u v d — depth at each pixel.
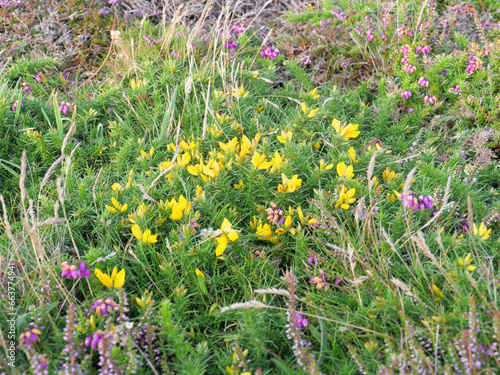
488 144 0.47
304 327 0.34
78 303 0.34
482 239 0.34
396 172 0.45
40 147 0.45
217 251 0.35
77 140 0.49
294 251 0.39
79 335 0.31
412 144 0.49
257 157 0.39
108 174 0.46
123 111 0.53
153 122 0.50
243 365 0.30
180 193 0.41
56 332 0.31
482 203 0.41
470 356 0.27
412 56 0.53
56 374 0.29
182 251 0.35
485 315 0.31
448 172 0.42
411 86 0.53
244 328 0.33
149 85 0.55
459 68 0.54
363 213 0.38
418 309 0.32
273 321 0.34
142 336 0.32
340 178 0.40
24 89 0.54
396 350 0.31
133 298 0.34
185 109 0.52
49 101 0.52
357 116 0.51
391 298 0.32
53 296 0.33
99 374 0.29
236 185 0.40
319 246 0.38
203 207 0.39
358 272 0.35
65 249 0.37
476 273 0.34
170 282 0.35
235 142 0.41
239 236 0.38
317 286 0.35
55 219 0.31
